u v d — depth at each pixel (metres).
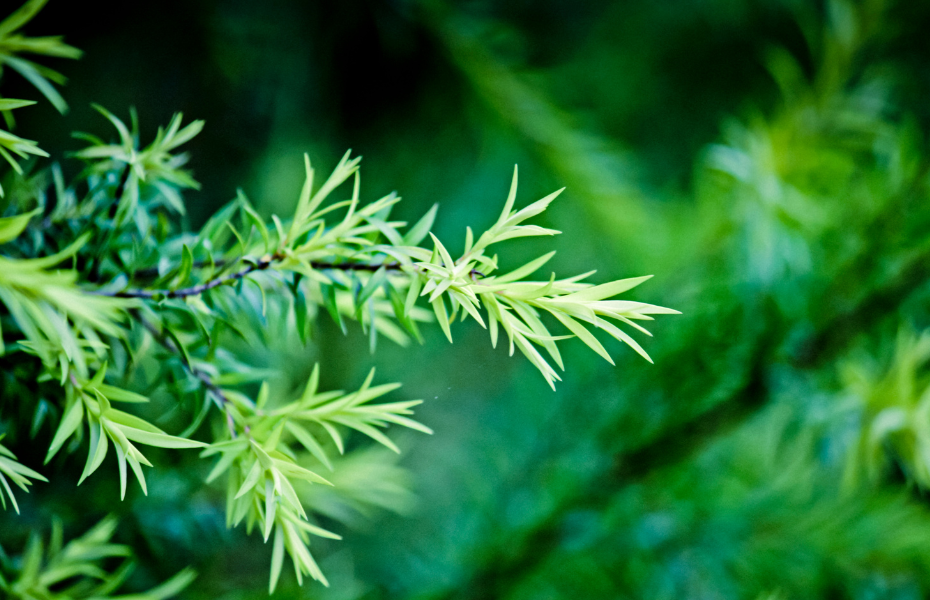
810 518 0.85
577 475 0.88
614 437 0.86
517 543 0.86
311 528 0.45
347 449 0.84
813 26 1.53
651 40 1.58
